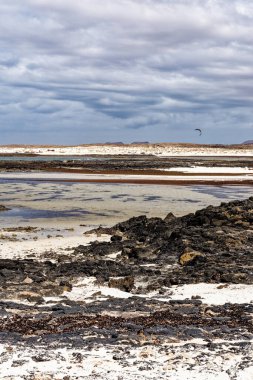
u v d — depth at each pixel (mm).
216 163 116250
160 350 10242
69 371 9172
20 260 22203
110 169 89688
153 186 60312
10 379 8781
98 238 28297
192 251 21688
